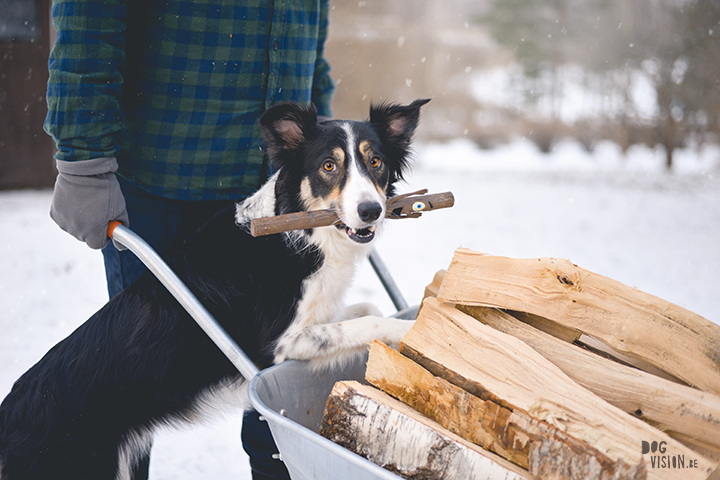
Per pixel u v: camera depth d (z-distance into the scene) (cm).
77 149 191
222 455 318
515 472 144
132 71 230
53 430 216
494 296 172
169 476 295
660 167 1861
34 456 215
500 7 2386
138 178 239
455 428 162
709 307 538
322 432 173
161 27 224
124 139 236
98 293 531
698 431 145
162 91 230
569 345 167
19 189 953
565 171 1758
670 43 1762
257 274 237
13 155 937
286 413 194
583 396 148
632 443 137
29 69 921
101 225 198
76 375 221
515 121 2408
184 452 319
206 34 227
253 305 235
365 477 141
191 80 230
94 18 195
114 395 222
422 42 2356
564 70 2306
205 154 240
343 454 144
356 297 546
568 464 140
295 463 163
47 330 446
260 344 234
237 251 240
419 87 2353
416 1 2573
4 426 218
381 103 280
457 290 177
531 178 1541
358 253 253
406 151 283
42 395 219
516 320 175
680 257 731
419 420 159
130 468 234
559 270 165
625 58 1861
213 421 241
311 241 239
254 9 232
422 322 178
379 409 162
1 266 595
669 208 1111
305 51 259
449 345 170
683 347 157
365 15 2361
